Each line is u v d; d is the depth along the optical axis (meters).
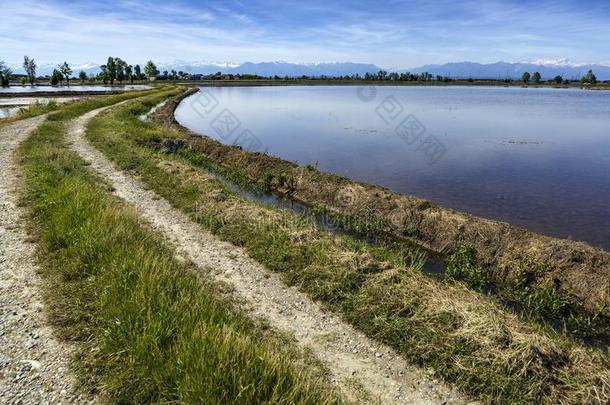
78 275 7.71
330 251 9.79
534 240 10.77
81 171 15.98
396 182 19.84
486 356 6.31
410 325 7.15
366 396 5.82
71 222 9.54
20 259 8.49
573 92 107.50
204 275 9.00
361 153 26.27
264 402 4.67
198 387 4.75
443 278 10.28
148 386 5.00
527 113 49.88
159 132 27.14
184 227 11.86
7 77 107.25
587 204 16.62
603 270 9.30
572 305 9.10
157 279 7.11
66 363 5.55
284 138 31.62
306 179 17.78
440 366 6.32
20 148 19.44
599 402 5.59
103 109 41.72
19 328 6.29
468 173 21.59
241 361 5.20
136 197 14.26
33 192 12.45
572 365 6.23
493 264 10.80
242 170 20.55
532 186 19.22
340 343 6.96
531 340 6.46
